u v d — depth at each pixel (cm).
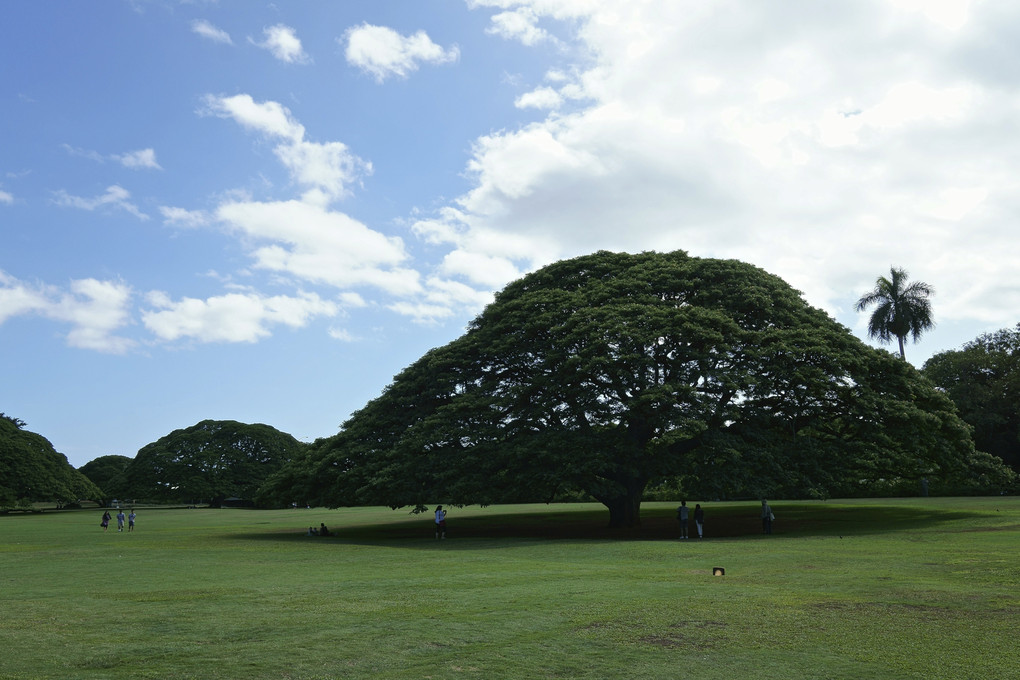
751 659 955
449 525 4588
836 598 1402
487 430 3722
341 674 900
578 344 3747
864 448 3534
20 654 1005
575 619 1216
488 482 3572
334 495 3872
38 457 9494
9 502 8912
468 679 874
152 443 11606
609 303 3994
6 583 1814
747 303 3922
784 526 3575
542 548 2750
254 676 892
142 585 1745
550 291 4234
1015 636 1063
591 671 905
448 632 1126
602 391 3625
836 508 4584
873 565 1938
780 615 1234
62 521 6681
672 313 3681
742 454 3384
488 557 2423
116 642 1076
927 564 1920
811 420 3612
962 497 5553
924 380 3912
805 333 3656
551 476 3350
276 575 1931
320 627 1172
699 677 877
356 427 4169
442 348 4291
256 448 11506
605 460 3372
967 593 1438
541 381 3738
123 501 13325
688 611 1278
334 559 2414
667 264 4297
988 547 2250
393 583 1711
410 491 3594
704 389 3541
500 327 4128
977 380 6844
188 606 1392
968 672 884
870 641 1043
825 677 871
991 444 6444
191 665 942
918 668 902
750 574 1814
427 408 4109
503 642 1058
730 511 4791
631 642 1052
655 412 3459
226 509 10544
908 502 4959
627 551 2536
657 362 3625
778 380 3584
